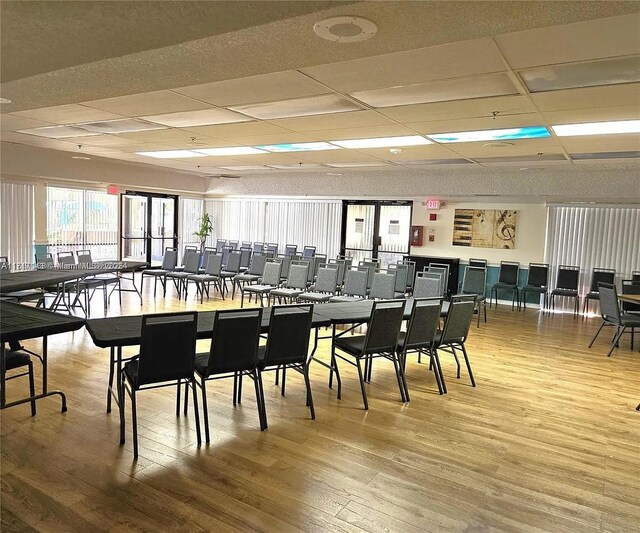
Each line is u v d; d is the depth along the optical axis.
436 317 4.52
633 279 8.58
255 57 2.80
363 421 3.85
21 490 2.71
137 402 4.04
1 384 3.41
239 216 13.66
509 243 10.15
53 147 8.35
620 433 3.79
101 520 2.46
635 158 6.98
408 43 2.51
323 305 5.09
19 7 2.23
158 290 10.36
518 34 2.75
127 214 12.15
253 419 3.81
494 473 3.10
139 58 2.90
